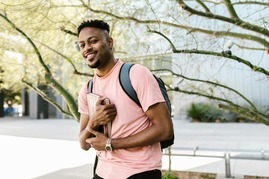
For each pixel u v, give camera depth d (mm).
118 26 4098
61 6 3490
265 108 14781
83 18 3770
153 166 1694
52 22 3641
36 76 4852
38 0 3301
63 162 6781
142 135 1641
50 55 4512
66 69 5145
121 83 1701
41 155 7672
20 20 3641
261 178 4879
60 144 9594
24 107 27844
